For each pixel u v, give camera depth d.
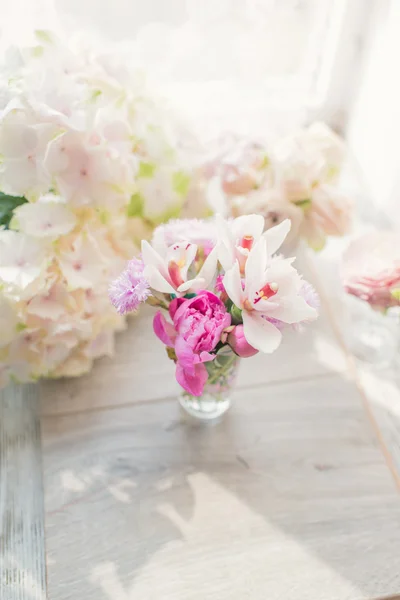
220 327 0.69
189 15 1.05
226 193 0.98
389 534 0.84
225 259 0.71
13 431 0.91
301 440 0.91
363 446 0.91
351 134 1.22
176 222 0.79
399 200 1.06
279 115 1.20
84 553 0.82
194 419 0.92
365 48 1.11
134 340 1.00
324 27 1.11
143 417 0.92
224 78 1.15
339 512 0.85
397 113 1.03
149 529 0.84
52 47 0.83
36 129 0.78
